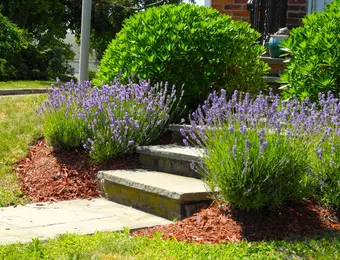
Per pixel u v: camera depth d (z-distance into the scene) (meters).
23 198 6.92
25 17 30.42
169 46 8.40
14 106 9.98
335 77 7.27
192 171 6.87
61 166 7.58
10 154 7.88
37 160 7.79
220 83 8.82
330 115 6.28
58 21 33.84
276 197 5.52
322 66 7.33
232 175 5.52
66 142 7.82
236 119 6.23
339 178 5.79
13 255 4.57
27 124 8.73
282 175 5.55
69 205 6.70
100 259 4.53
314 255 4.79
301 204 5.92
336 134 5.97
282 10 11.88
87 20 10.23
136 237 5.14
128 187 6.71
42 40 27.00
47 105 8.38
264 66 9.30
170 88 8.66
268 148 5.55
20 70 23.69
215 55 8.60
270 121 5.86
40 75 24.58
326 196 5.84
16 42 23.55
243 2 12.49
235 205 5.70
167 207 6.15
